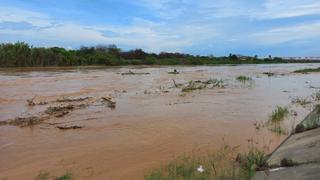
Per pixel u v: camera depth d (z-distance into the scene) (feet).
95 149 34.35
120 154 32.60
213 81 102.01
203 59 305.53
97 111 53.57
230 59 334.44
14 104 60.29
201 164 27.89
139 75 133.49
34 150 34.40
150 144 35.60
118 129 42.11
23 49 186.80
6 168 29.71
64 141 37.35
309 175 20.29
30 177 27.45
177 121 46.01
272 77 128.16
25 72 143.02
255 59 355.97
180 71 168.96
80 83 96.99
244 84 96.07
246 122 44.70
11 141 37.50
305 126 32.22
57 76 120.88
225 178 24.07
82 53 236.22
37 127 43.52
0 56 179.32
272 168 23.72
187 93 75.31
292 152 25.48
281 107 52.11
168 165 28.32
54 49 210.59
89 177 27.07
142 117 48.88
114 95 72.49
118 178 26.68
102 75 130.00
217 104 59.88
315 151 23.99
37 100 64.85
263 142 34.99
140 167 28.94
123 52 280.31
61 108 55.06
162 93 75.51
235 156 30.17
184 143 35.63
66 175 27.32
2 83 92.53
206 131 40.40
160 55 294.66
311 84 98.63
